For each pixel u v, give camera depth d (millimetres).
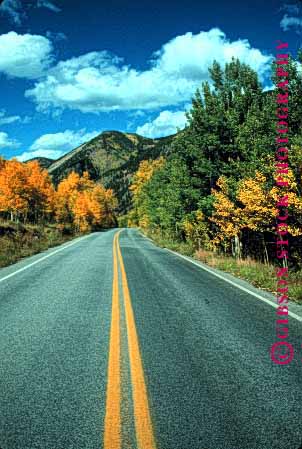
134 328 6336
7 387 4113
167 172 38406
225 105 20062
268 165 12898
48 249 24250
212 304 8172
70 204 79938
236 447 3053
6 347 5406
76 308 7770
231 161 18062
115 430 3275
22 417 3496
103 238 39375
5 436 3197
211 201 19266
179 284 10734
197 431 3266
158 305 8055
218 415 3527
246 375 4441
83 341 5660
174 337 5867
